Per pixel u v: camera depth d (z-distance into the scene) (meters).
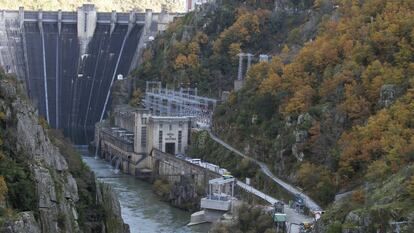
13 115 130.38
